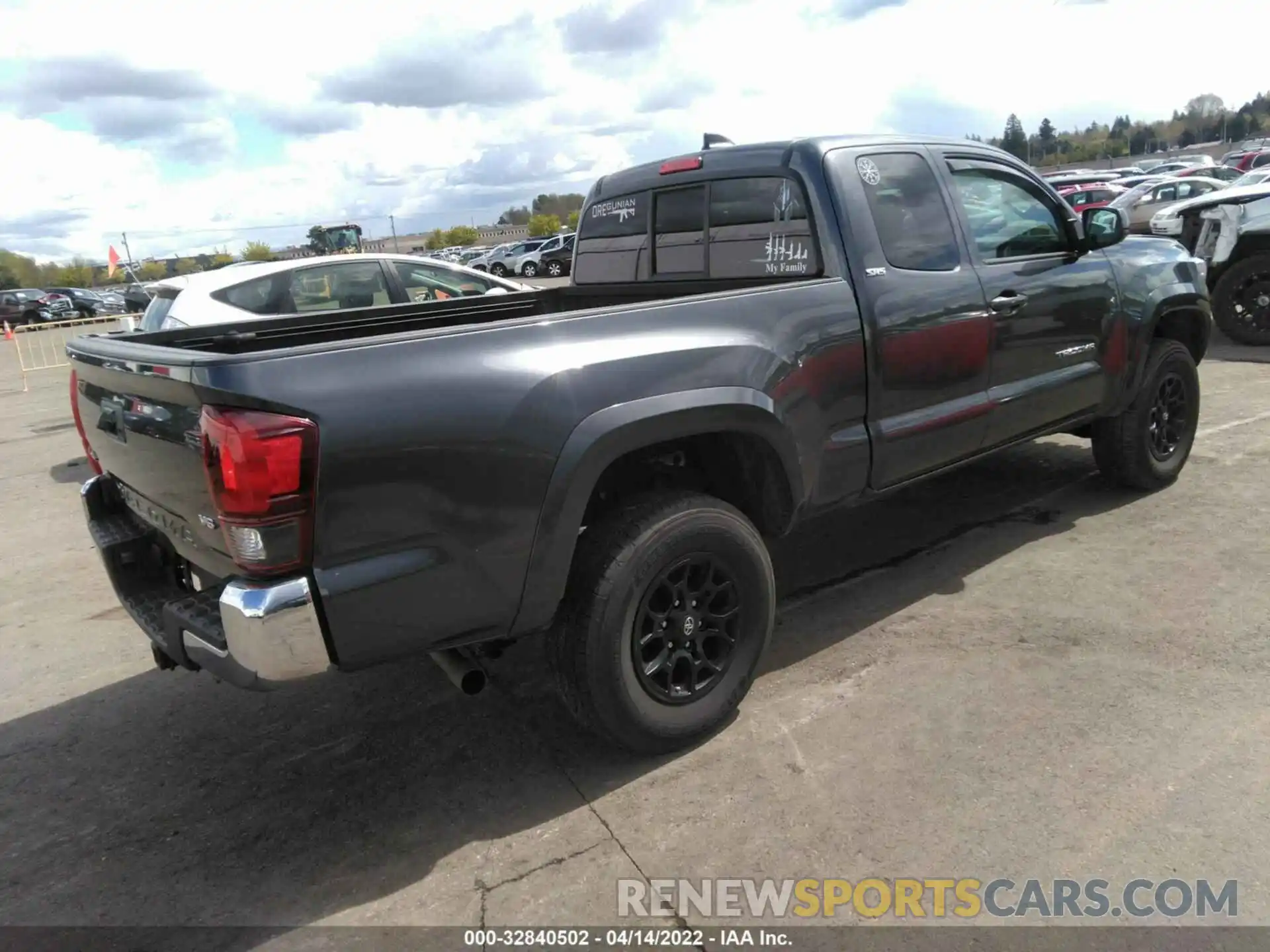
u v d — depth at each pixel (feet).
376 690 11.98
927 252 12.12
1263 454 18.44
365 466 7.49
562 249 121.70
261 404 7.13
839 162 11.52
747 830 8.65
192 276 22.95
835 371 10.79
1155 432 16.34
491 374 8.09
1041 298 13.46
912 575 14.08
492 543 8.20
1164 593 12.66
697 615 9.78
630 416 8.77
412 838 8.97
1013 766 9.24
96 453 10.43
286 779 10.17
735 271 12.69
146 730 11.50
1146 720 9.82
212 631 7.91
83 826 9.60
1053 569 13.79
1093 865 7.86
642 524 9.08
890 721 10.21
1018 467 18.86
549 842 8.73
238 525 7.23
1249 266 30.71
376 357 7.65
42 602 16.28
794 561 15.11
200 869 8.78
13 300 115.03
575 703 9.29
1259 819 8.24
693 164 13.14
